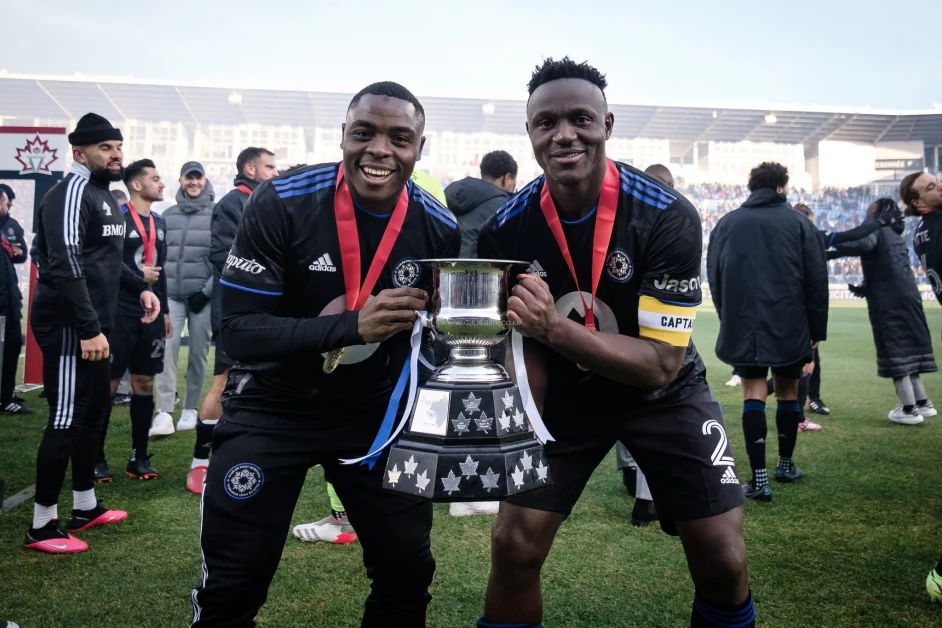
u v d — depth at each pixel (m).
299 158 40.38
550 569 3.03
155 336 4.43
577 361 1.80
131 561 3.07
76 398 3.27
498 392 1.60
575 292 2.06
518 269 2.10
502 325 1.65
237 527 1.82
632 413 2.10
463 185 4.19
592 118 1.80
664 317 1.91
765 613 2.63
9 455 4.86
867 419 6.39
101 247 3.55
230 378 2.03
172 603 2.67
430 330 2.06
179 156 39.00
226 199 4.80
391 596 1.99
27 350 8.05
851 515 3.74
